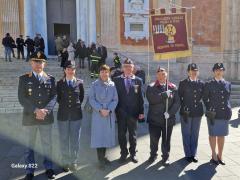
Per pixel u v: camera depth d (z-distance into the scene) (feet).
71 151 19.63
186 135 21.33
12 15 62.08
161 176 18.89
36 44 54.60
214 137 20.63
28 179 18.04
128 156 22.11
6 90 42.78
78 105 19.62
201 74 70.08
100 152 20.11
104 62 49.57
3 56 60.85
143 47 67.46
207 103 20.62
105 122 19.83
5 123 31.71
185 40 23.27
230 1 69.62
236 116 36.24
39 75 18.34
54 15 68.08
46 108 18.19
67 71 19.48
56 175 18.94
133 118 20.97
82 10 67.21
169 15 22.93
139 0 66.69
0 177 18.56
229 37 70.18
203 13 69.36
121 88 20.88
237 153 22.80
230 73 70.38
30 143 18.28
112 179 18.49
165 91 20.42
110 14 66.13
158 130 20.92
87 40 67.26
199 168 20.03
